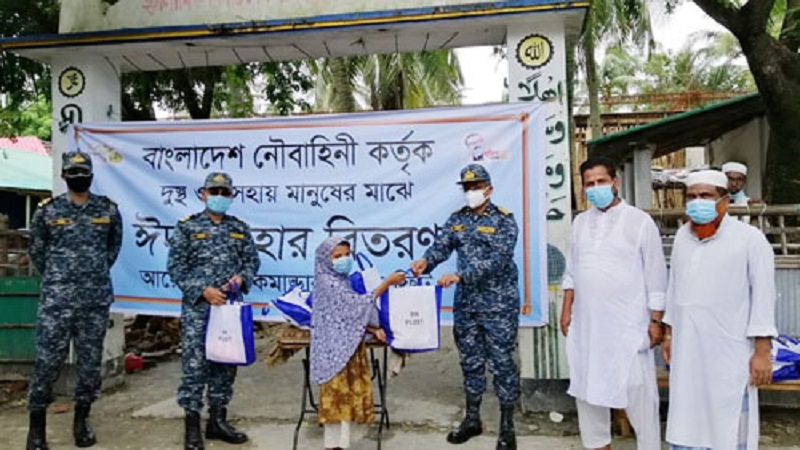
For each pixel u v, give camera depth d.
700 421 3.14
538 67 4.81
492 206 4.20
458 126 4.85
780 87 6.60
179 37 5.03
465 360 4.24
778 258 4.75
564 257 4.79
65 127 5.45
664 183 13.86
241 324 4.07
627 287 3.45
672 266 3.33
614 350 3.42
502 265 4.04
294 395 5.46
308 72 12.66
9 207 15.90
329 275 3.85
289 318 4.14
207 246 4.23
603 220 3.58
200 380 4.17
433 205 4.89
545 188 4.71
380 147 4.97
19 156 15.39
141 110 9.06
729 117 9.73
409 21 4.74
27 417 5.00
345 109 13.00
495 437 4.38
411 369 6.45
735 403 3.06
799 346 4.31
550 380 4.82
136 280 5.32
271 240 5.13
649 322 3.47
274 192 5.13
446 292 4.84
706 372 3.12
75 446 4.31
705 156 13.95
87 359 4.29
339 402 3.77
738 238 3.10
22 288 5.78
